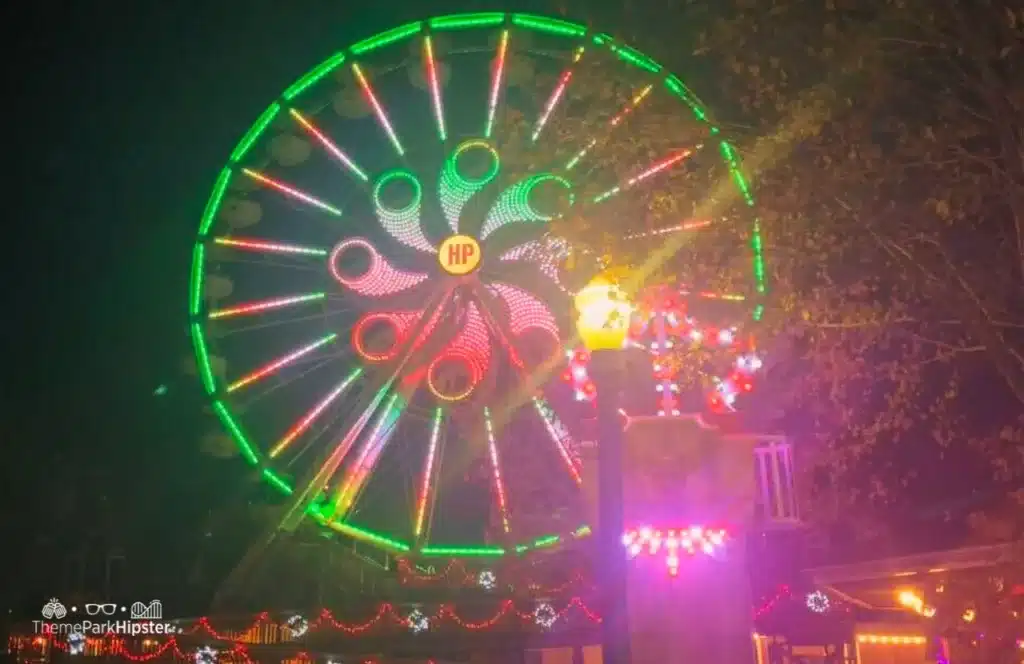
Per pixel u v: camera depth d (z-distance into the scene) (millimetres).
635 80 16875
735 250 11945
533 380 21750
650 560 9789
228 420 21969
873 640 21047
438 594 23438
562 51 21812
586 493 10133
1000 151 10938
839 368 11844
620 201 11977
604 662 6828
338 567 24297
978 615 12227
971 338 12867
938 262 11086
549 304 22234
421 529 21672
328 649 22859
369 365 22531
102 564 30312
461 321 22672
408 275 22938
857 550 21469
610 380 7438
